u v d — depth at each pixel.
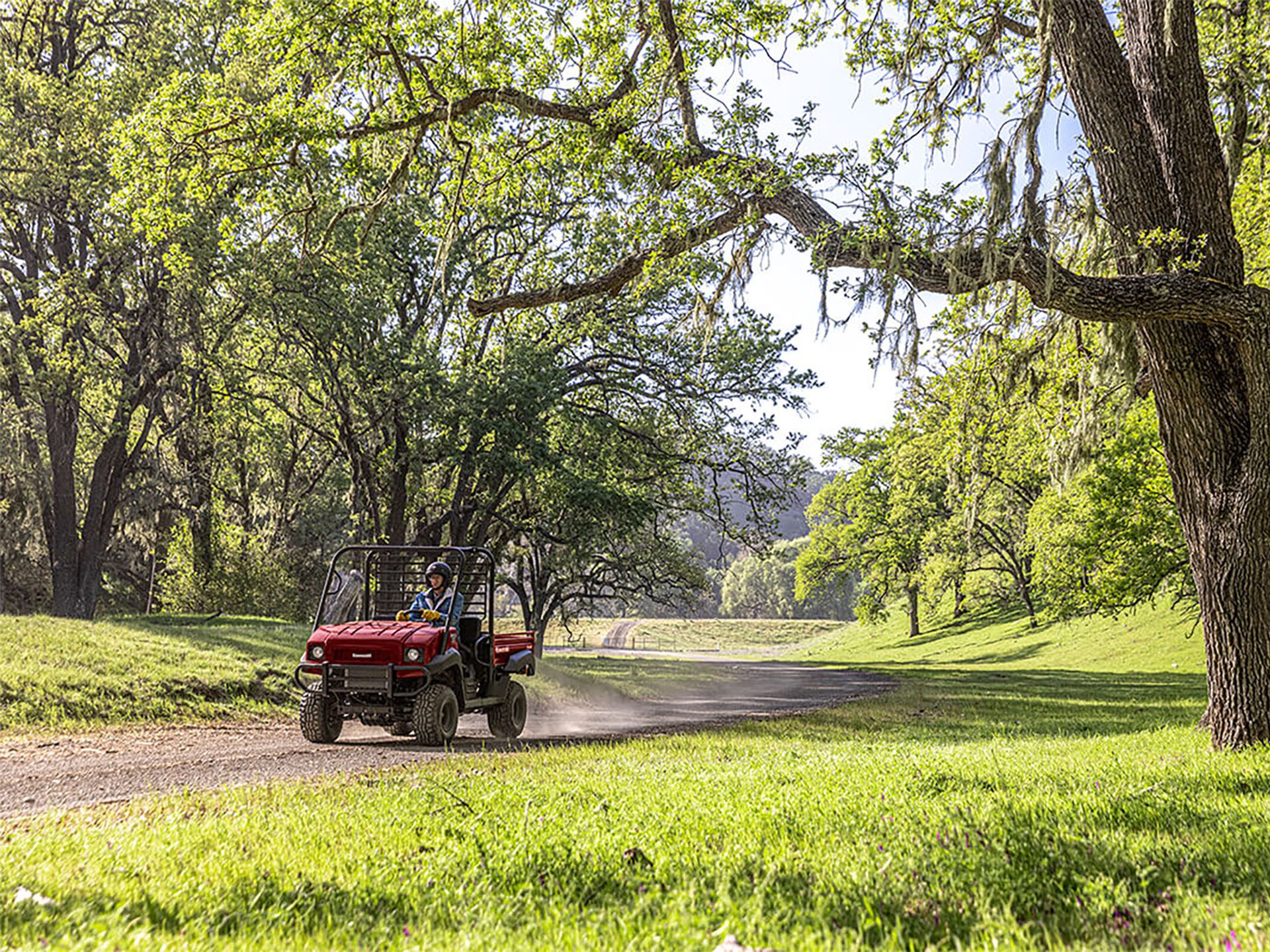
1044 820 4.99
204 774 8.88
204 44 29.30
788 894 3.52
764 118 11.50
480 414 27.94
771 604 169.12
